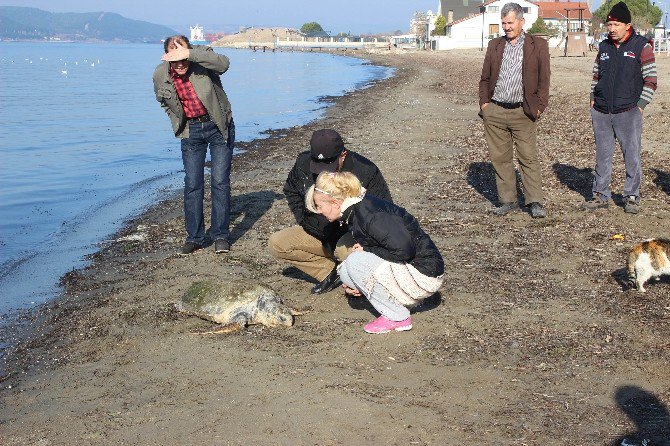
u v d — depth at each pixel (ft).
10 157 53.42
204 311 19.98
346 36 590.96
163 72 25.02
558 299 20.57
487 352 17.28
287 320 19.34
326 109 83.51
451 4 341.00
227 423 14.53
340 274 19.06
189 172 26.40
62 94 112.98
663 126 48.52
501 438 13.51
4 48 612.70
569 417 14.17
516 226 28.07
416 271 17.97
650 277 20.75
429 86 105.19
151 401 15.78
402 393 15.37
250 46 539.70
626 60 28.02
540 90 27.68
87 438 14.46
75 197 39.88
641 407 14.48
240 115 80.69
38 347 19.61
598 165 29.53
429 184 36.11
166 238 29.76
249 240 28.14
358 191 18.06
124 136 64.69
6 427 15.26
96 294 23.48
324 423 14.26
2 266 27.40
